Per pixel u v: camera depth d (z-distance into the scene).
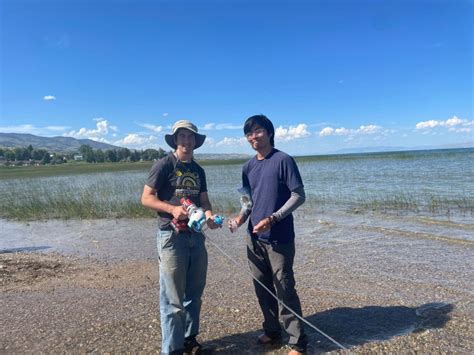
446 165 41.38
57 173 63.00
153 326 4.78
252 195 4.15
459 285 5.90
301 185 3.86
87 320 5.04
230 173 41.25
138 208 15.95
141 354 4.11
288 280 3.93
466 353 3.91
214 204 16.80
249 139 4.05
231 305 5.43
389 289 5.86
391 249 8.36
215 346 4.28
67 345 4.36
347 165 53.78
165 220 3.83
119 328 4.75
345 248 8.64
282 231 3.90
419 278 6.32
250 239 4.18
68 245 10.45
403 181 24.73
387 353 3.97
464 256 7.56
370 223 11.70
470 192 17.69
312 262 7.61
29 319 5.16
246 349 4.19
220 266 7.57
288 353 4.04
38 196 23.61
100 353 4.16
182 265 3.83
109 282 6.77
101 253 9.25
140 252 9.18
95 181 36.59
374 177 29.02
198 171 4.08
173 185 3.91
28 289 6.48
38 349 4.30
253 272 4.23
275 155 3.99
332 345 4.19
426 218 12.16
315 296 5.70
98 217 15.57
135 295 6.00
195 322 4.11
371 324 4.66
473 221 11.40
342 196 18.31
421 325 4.57
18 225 14.75
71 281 6.91
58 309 5.50
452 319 4.69
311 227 11.48
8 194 26.11
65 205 17.50
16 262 8.47
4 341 4.52
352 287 6.03
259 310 5.22
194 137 3.96
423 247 8.43
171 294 3.81
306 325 4.73
